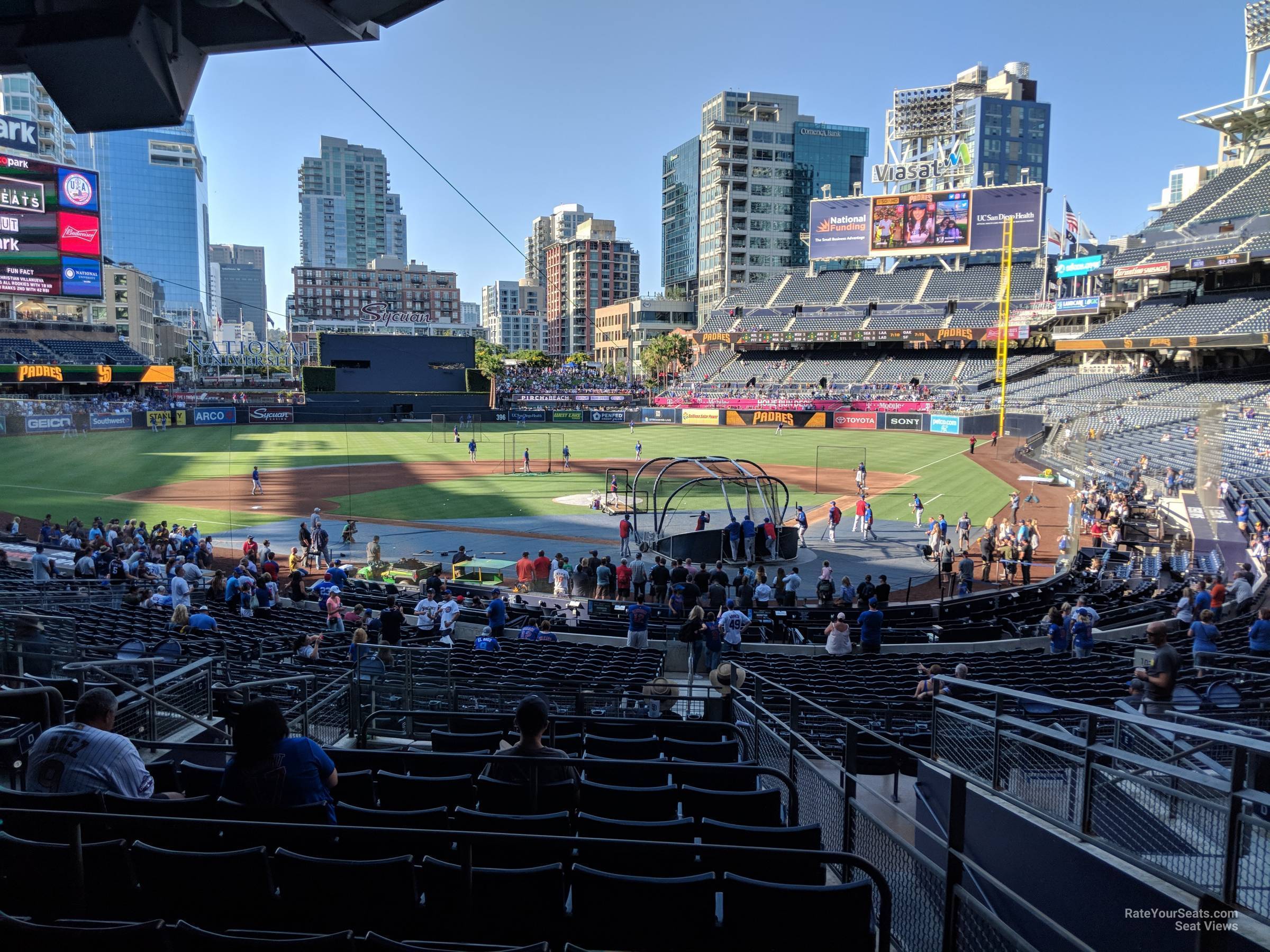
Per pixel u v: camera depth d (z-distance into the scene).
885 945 4.73
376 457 64.44
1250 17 71.56
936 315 96.44
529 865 5.89
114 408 81.94
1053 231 93.38
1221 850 5.34
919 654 21.03
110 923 4.79
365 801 7.14
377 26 6.66
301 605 24.05
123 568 25.56
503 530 39.06
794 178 162.25
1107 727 9.09
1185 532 33.94
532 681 14.12
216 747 7.11
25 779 7.09
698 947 5.00
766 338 103.00
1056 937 5.88
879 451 68.56
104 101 6.37
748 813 6.87
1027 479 53.28
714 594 24.42
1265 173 71.50
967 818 7.25
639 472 34.19
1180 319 70.44
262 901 5.13
